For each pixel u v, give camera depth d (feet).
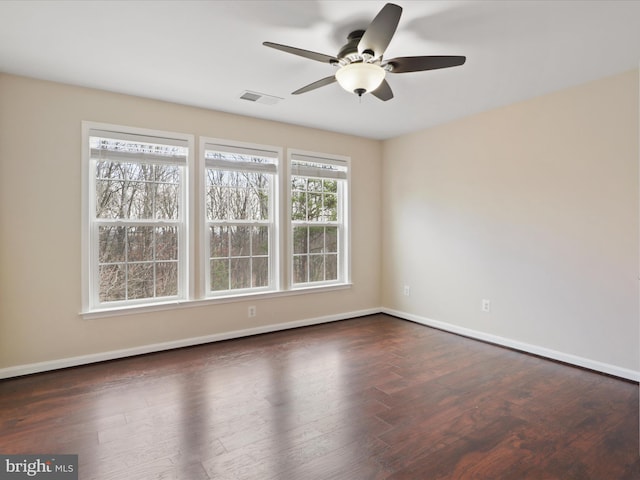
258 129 13.38
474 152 13.10
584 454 6.47
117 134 10.84
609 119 9.79
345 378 9.67
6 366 9.56
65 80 9.93
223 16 7.03
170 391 8.85
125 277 11.27
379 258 16.94
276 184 13.92
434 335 13.57
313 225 15.08
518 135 11.79
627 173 9.52
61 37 7.75
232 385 9.20
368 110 12.54
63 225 10.19
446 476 5.89
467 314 13.42
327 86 10.43
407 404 8.26
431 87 10.52
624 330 9.64
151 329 11.53
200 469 6.02
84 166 10.42
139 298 11.50
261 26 7.39
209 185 12.68
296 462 6.22
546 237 11.17
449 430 7.22
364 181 16.35
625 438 6.95
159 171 11.78
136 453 6.43
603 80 9.88
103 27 7.39
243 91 10.79
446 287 14.16
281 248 14.02
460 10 6.85
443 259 14.25
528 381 9.53
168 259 11.96
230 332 12.96
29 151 9.74
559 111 10.80
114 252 11.10
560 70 9.43
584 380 9.59
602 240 10.00
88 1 6.53
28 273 9.79
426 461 6.26
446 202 14.11
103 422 7.43
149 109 11.35
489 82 10.18
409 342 12.73
